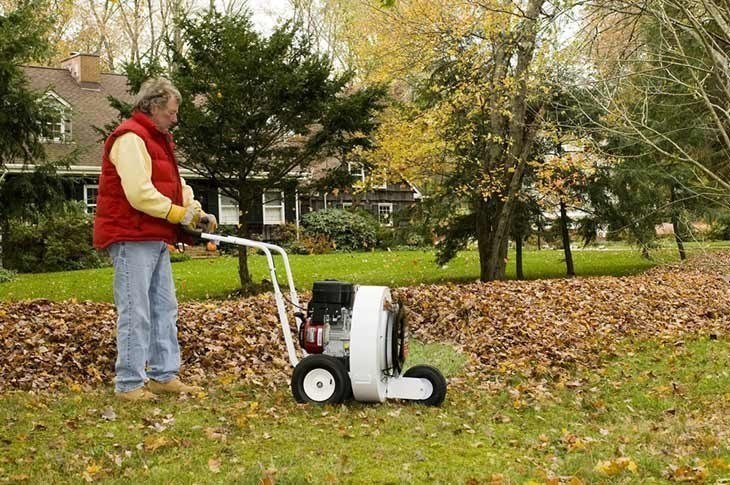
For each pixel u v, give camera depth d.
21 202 13.86
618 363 8.87
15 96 13.16
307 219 33.31
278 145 16.66
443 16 14.12
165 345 6.12
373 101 15.56
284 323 6.14
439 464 4.47
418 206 18.34
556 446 5.04
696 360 8.91
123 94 31.83
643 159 18.97
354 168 16.70
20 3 13.91
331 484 4.01
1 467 4.21
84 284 19.61
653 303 13.84
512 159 15.46
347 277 20.42
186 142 14.90
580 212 21.64
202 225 6.19
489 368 8.56
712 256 21.50
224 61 14.72
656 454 4.75
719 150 19.78
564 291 14.44
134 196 5.59
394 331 6.08
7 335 8.34
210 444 4.75
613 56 11.45
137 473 4.16
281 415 5.57
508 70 15.30
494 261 16.66
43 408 5.61
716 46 9.70
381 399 6.01
